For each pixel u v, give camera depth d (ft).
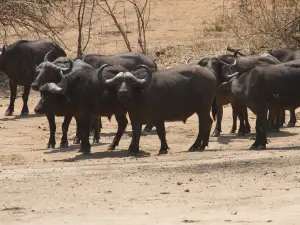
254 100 226.79
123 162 210.59
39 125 285.02
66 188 175.42
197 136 242.99
